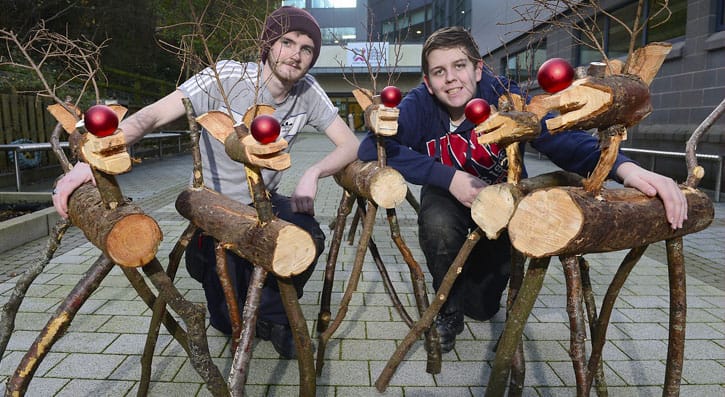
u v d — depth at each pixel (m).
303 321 1.53
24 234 4.44
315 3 22.77
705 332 2.73
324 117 2.39
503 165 2.43
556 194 1.28
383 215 5.74
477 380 2.24
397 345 2.57
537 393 2.14
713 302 3.17
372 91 2.19
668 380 1.66
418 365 2.36
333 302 3.14
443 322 2.46
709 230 5.14
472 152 2.40
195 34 1.73
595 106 1.17
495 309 2.79
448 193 2.42
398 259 4.08
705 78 7.43
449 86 2.18
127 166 1.25
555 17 1.59
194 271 2.48
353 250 4.32
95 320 2.81
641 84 1.25
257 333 2.61
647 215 1.39
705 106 7.43
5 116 7.92
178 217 5.53
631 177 1.50
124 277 3.50
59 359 2.38
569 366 2.37
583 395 1.40
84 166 1.57
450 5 17.75
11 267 3.77
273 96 2.27
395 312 2.99
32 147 6.78
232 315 1.72
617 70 1.34
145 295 1.61
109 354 2.43
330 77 26.92
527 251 1.32
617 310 3.04
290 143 2.44
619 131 1.28
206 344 1.41
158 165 11.12
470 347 2.55
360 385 2.19
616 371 2.33
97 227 1.32
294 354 2.38
